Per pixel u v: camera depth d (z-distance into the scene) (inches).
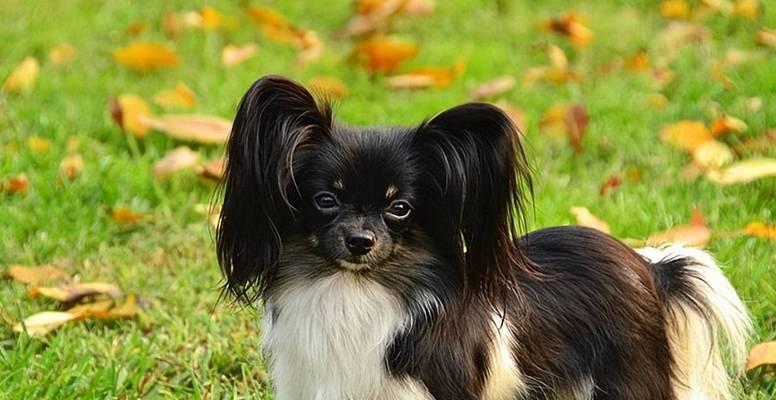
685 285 340.5
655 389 327.3
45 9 707.4
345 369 301.9
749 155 502.6
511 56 637.9
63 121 555.2
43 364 375.2
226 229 305.6
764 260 414.3
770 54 613.3
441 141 299.4
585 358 322.7
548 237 334.0
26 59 607.2
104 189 492.7
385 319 299.4
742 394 361.1
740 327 347.3
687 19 669.9
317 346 301.6
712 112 539.2
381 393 302.2
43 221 470.9
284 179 292.8
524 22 684.7
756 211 459.8
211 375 381.4
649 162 502.9
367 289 298.8
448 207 298.4
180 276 439.2
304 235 299.1
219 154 531.8
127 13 705.6
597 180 496.4
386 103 580.1
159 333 405.1
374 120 557.6
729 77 574.2
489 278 304.7
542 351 316.8
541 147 524.1
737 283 404.5
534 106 574.2
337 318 300.0
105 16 700.0
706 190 474.0
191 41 665.6
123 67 632.4
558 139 532.1
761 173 463.5
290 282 303.3
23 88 594.6
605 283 326.0
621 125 541.0
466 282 302.2
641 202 464.8
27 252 454.0
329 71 619.5
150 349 391.2
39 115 559.8
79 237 464.1
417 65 629.3
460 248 300.2
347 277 298.7
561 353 319.9
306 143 298.4
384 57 614.5
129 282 437.4
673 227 438.6
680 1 681.0
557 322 319.9
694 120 534.0
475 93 583.8
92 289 422.0
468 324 302.2
